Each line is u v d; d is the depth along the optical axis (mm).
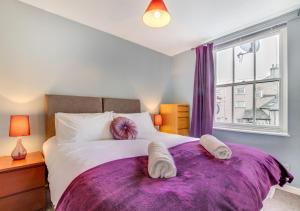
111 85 2828
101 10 2164
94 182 937
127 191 838
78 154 1415
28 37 2080
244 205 896
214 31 2646
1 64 1913
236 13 2152
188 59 3402
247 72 2658
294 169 2070
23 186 1636
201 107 2979
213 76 2852
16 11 2006
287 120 2143
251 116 2604
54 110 2178
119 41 2926
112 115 2430
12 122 1749
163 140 2072
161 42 3094
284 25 2168
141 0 1945
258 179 1188
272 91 2385
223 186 938
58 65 2301
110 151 1499
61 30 2320
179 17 2252
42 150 2109
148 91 3355
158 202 750
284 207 1814
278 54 2338
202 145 1722
